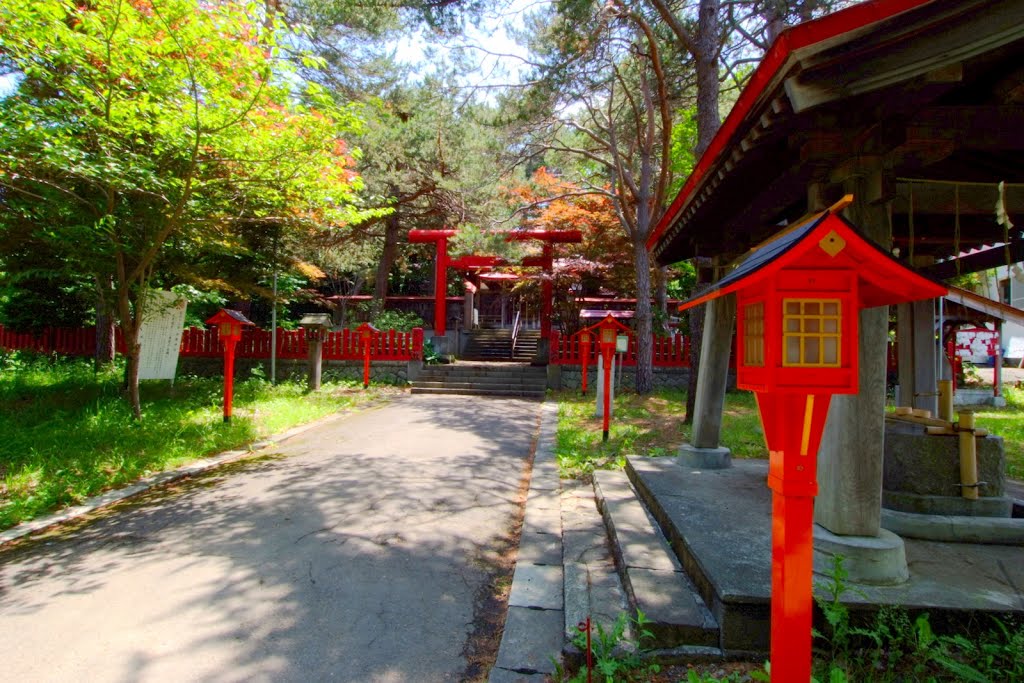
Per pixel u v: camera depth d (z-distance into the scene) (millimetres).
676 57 10930
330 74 13711
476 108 11484
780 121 2838
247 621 3098
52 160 5438
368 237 19156
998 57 2672
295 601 3330
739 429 8180
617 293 19703
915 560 3043
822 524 3025
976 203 4008
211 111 5832
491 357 18328
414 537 4348
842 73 2369
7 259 9008
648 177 11984
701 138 8812
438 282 16312
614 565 3684
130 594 3381
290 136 6250
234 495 5312
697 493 4367
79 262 7629
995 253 5660
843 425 2902
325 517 4723
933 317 5680
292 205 7484
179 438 6953
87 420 6973
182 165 6777
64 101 5684
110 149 6273
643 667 2551
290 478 5910
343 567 3789
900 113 2736
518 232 13477
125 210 6918
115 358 13391
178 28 5402
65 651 2789
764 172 3889
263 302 17453
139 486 5461
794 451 1845
